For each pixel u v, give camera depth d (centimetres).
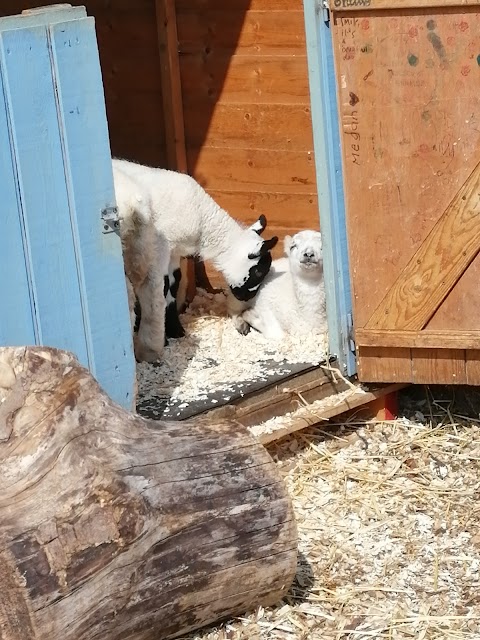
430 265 420
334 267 433
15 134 368
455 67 406
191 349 464
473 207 413
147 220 439
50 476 343
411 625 368
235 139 500
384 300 427
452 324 423
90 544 338
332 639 365
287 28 479
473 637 364
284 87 485
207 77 498
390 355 432
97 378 389
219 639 364
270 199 500
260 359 450
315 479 420
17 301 375
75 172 378
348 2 409
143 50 506
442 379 429
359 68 413
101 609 339
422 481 418
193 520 352
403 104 412
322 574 384
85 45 375
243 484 359
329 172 426
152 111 511
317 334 461
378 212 421
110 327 390
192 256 487
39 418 347
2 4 517
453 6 402
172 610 351
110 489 344
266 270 475
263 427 423
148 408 421
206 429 362
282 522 362
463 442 434
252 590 363
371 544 395
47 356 351
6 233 371
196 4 493
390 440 436
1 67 365
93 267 384
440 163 413
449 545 393
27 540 333
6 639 338
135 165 473
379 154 418
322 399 438
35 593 331
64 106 374
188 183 474
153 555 347
